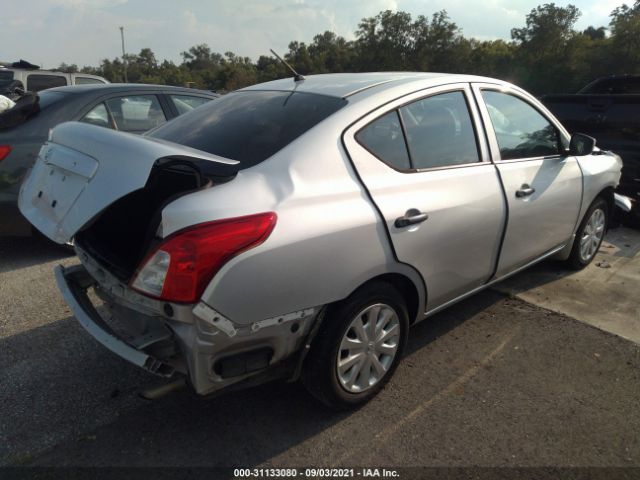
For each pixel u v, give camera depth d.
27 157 4.47
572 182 3.85
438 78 3.04
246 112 2.85
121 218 2.64
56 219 2.19
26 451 2.39
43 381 2.91
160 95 5.69
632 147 5.75
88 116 4.98
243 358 2.18
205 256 1.95
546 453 2.40
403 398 2.79
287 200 2.19
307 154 2.36
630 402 2.77
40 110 4.71
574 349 3.28
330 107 2.61
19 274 4.41
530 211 3.41
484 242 3.10
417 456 2.39
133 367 3.05
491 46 80.38
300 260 2.17
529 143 3.54
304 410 2.69
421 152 2.78
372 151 2.55
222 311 2.02
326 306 2.35
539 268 4.60
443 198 2.77
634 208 5.76
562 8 64.81
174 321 2.08
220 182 2.13
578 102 6.23
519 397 2.81
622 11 60.81
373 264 2.43
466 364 3.12
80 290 2.65
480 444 2.46
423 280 2.76
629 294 4.08
